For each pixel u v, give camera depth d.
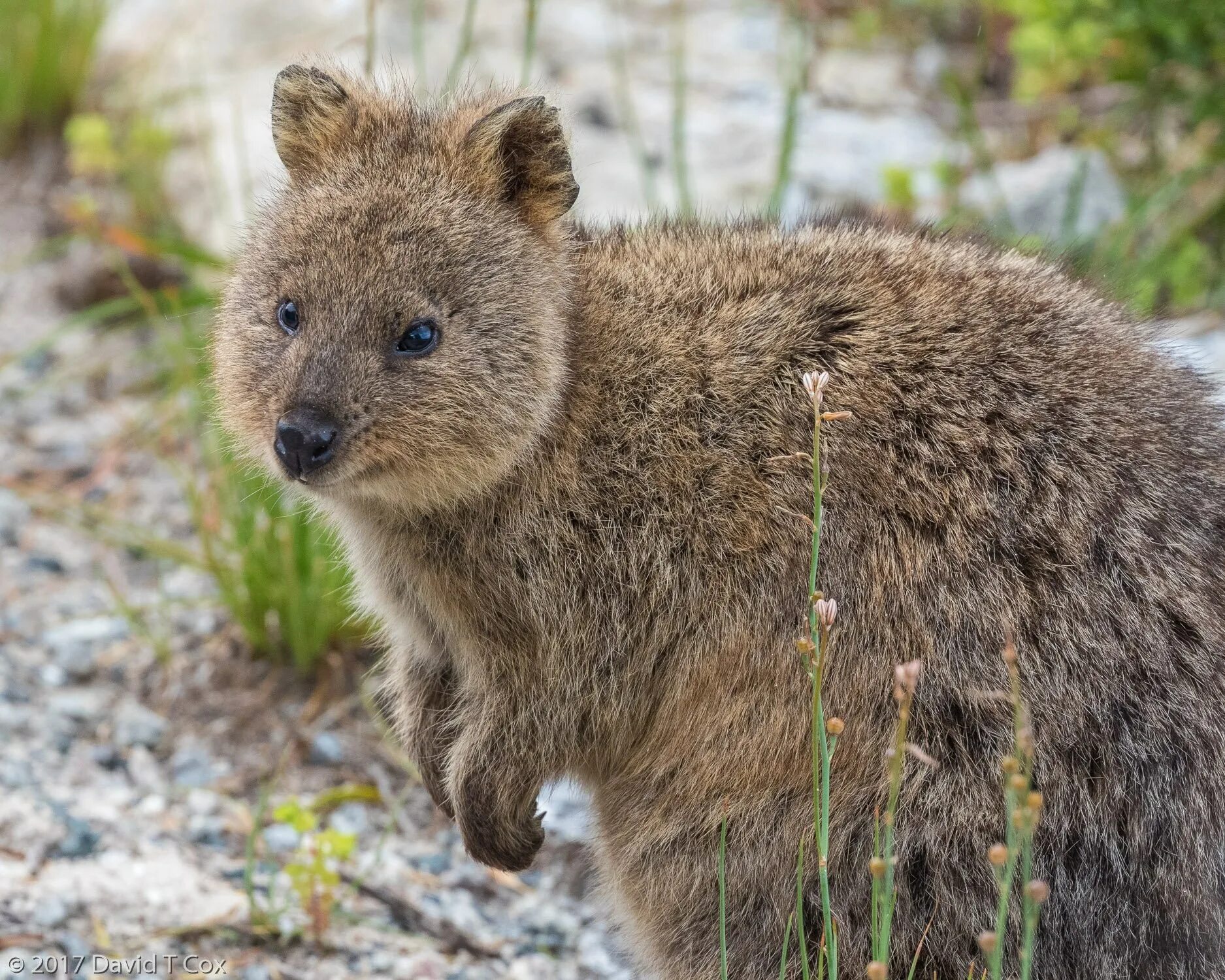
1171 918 8.44
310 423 9.20
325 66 10.70
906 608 8.88
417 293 9.42
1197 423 9.31
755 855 9.19
